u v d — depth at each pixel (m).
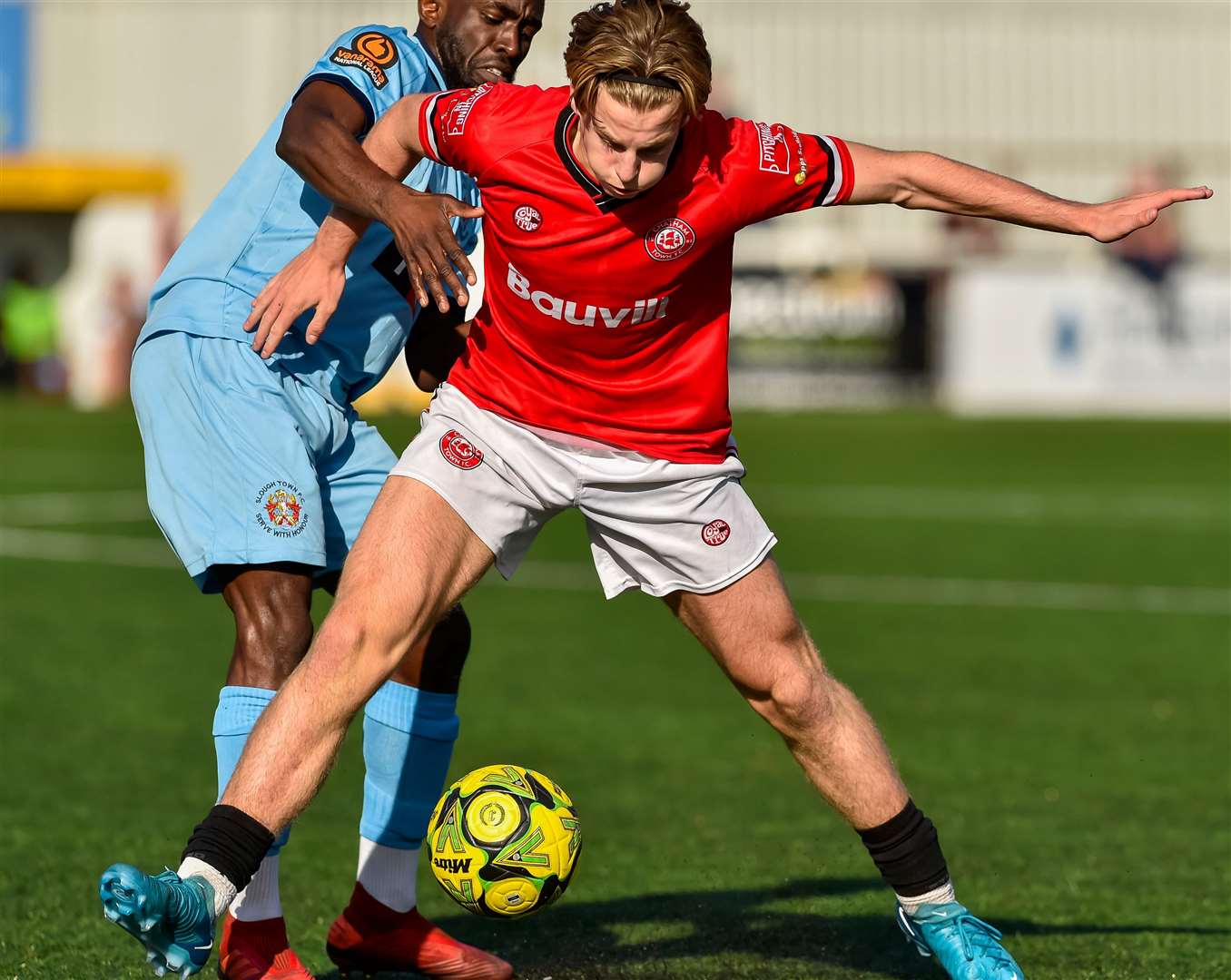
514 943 15.05
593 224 11.45
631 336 11.99
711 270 12.03
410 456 12.35
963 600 39.22
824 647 33.06
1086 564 45.53
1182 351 111.12
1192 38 132.50
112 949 14.63
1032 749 24.48
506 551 12.64
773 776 22.81
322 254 12.71
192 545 13.44
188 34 124.88
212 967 14.23
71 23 123.75
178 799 21.05
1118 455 79.56
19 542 47.59
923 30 130.50
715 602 12.65
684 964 14.31
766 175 11.73
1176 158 131.88
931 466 73.19
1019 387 112.44
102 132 125.25
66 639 33.03
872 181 12.08
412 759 14.05
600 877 17.56
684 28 10.86
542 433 12.34
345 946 14.15
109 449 76.75
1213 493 64.31
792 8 129.50
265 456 13.48
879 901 16.50
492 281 12.18
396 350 14.70
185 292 14.17
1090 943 15.12
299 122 12.80
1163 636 34.59
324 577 14.67
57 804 20.66
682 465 12.40
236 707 12.95
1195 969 14.24
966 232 118.00
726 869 17.88
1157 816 20.64
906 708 27.41
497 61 14.29
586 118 11.09
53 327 113.75
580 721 26.33
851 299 113.75
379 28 13.94
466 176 14.50
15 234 121.69
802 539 50.16
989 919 15.98
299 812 11.51
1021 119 131.75
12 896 16.48
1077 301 111.50
